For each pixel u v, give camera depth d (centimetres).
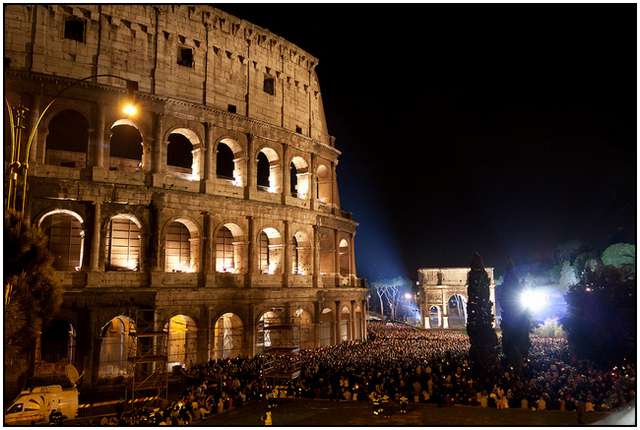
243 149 6644
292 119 7444
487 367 4853
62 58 5338
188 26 6272
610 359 5397
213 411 3988
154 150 5791
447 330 11800
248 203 6469
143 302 5409
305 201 7438
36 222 5044
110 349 5647
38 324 3134
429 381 4272
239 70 6762
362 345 7381
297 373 5116
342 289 7850
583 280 5931
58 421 3597
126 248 5875
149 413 3716
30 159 5050
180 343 6312
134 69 5769
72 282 5122
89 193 5300
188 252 6425
